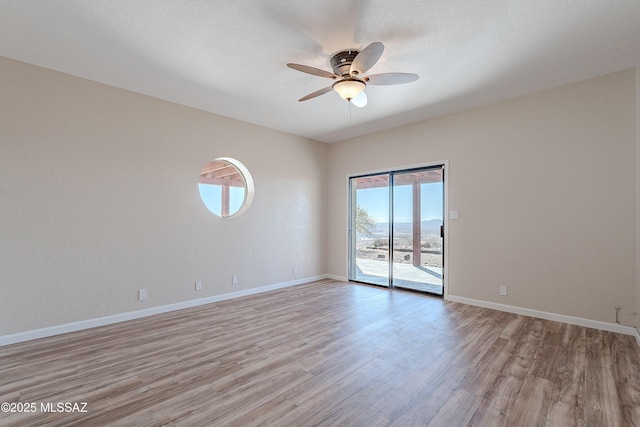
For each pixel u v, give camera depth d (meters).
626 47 2.53
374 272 5.16
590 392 1.94
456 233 4.07
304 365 2.30
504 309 3.64
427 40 2.46
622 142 2.94
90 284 3.13
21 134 2.77
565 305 3.23
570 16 2.15
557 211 3.29
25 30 2.31
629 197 2.90
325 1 2.02
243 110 4.04
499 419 1.69
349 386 2.02
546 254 3.36
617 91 2.96
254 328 3.09
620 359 2.38
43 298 2.87
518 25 2.26
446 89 3.36
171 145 3.74
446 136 4.17
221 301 4.14
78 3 2.02
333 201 5.71
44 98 2.89
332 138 5.46
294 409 1.78
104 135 3.24
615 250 2.96
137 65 2.87
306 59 2.77
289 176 5.12
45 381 2.07
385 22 2.24
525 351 2.53
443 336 2.87
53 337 2.86
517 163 3.56
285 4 2.04
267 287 4.75
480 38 2.43
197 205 3.97
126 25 2.27
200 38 2.44
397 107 3.90
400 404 1.83
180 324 3.22
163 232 3.66
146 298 3.51
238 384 2.04
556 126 3.30
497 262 3.71
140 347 2.63
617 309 2.95
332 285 5.14
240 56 2.71
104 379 2.10
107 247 3.25
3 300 2.67
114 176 3.30
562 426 1.63
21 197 2.77
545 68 2.90
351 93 2.66
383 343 2.71
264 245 4.73
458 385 2.03
